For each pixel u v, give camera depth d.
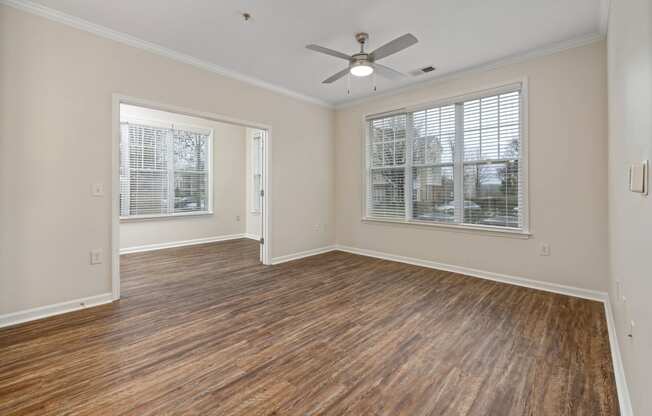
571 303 2.98
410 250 4.61
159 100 3.34
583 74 3.08
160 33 3.03
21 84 2.52
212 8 2.61
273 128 4.56
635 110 1.39
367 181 5.16
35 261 2.61
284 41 3.18
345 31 2.97
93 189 2.90
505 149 3.65
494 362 1.98
